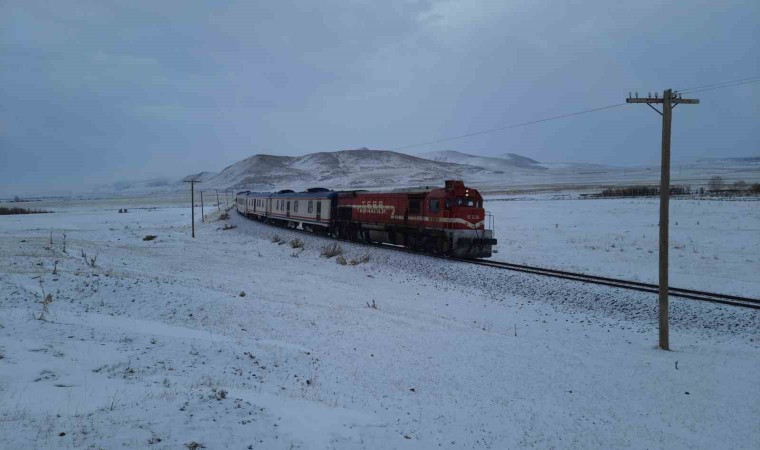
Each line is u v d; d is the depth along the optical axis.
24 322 11.39
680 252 29.30
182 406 6.91
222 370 9.79
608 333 15.41
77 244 33.94
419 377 10.95
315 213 46.03
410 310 17.89
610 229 41.16
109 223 70.44
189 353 10.58
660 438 8.39
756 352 12.78
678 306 17.05
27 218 81.12
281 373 10.25
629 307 17.61
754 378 11.04
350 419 7.82
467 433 8.15
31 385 7.54
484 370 11.59
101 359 9.49
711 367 11.86
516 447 7.81
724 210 46.47
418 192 32.06
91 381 8.14
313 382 9.88
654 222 43.50
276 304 16.86
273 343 12.39
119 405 6.90
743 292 19.84
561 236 38.62
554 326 16.30
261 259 32.31
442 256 29.47
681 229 38.38
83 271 20.70
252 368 10.27
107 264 24.89
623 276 23.98
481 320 17.14
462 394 10.09
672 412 9.48
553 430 8.55
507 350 13.18
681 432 8.64
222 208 104.88
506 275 22.83
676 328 15.75
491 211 61.91
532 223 48.28
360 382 10.34
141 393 7.61
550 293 20.09
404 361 11.98
